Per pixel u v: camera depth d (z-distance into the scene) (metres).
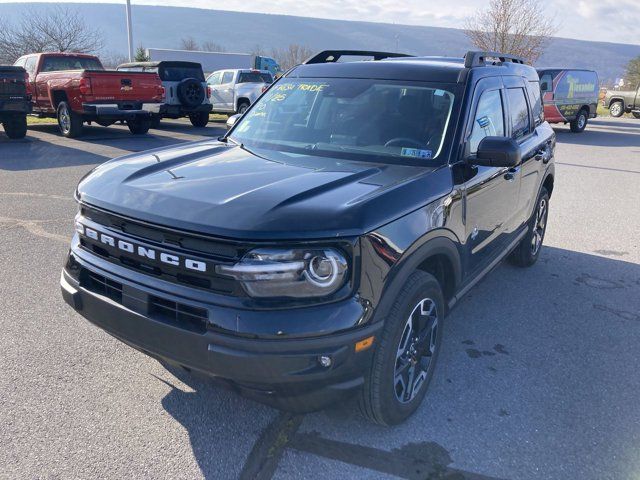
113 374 3.52
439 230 3.10
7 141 13.07
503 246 4.61
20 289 4.70
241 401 3.31
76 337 3.95
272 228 2.40
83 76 12.98
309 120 3.90
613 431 3.17
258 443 2.96
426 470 2.81
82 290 2.93
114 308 2.77
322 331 2.44
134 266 2.74
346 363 2.53
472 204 3.56
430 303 3.16
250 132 4.04
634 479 2.79
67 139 13.67
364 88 3.93
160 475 2.71
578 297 5.16
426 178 3.12
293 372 2.44
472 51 3.93
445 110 3.62
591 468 2.86
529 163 4.88
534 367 3.86
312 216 2.48
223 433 3.02
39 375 3.47
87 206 2.91
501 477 2.78
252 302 2.44
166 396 3.32
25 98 12.85
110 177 3.03
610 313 4.82
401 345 2.96
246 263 2.40
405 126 3.61
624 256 6.43
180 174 3.02
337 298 2.50
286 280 2.42
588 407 3.40
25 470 2.69
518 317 4.68
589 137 19.64
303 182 2.87
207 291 2.51
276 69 38.28
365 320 2.57
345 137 3.67
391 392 2.90
